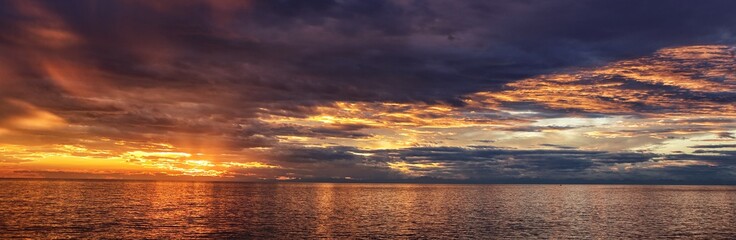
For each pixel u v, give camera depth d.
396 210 132.50
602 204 166.50
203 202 159.00
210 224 94.31
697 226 98.25
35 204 135.62
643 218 113.69
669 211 135.00
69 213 110.94
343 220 103.94
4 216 101.38
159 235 79.44
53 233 79.44
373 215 116.44
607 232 88.06
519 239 79.19
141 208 129.12
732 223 104.12
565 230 90.38
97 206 133.38
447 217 113.00
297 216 111.94
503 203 169.88
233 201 167.50
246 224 94.94
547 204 164.75
